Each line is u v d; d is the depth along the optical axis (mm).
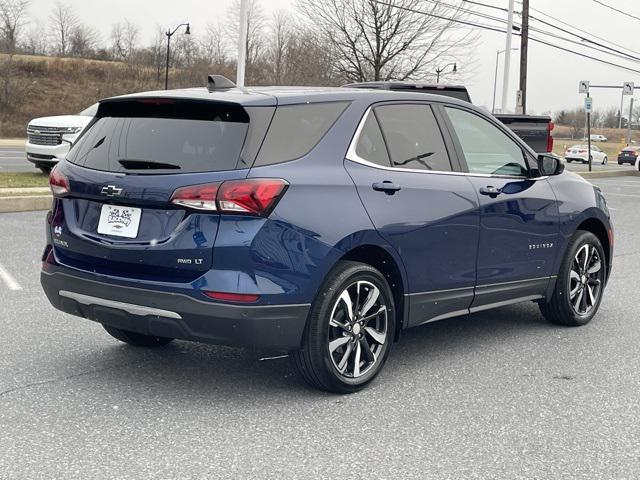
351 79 31734
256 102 4359
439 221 5031
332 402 4512
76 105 59219
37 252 8984
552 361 5469
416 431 4105
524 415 4387
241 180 4129
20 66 62250
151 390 4633
